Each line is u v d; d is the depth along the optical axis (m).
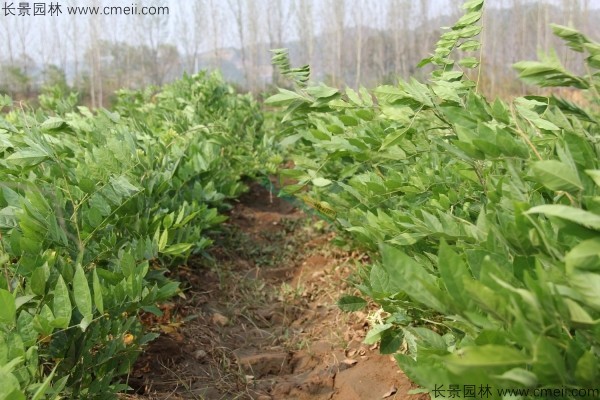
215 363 3.33
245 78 19.20
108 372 2.45
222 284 4.40
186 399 2.95
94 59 17.88
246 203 6.66
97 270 2.57
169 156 4.29
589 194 1.51
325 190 3.87
